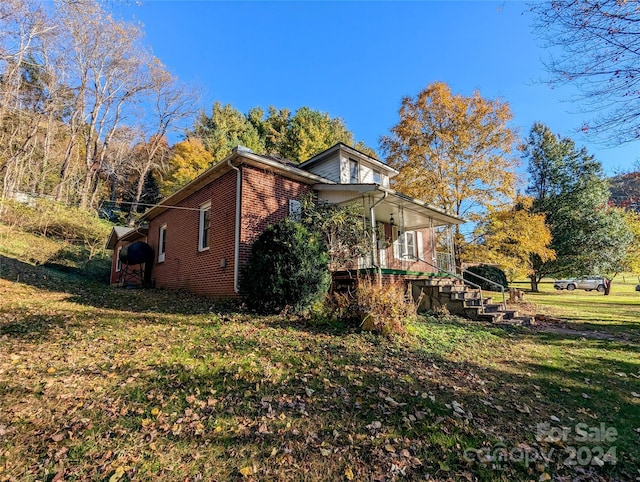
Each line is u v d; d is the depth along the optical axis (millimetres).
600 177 25484
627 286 34281
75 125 22469
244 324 6387
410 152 17969
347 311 6871
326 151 13969
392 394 3807
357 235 9078
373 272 8531
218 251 9195
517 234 16922
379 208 11852
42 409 3139
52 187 20641
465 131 17047
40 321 6012
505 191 16844
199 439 2775
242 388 3754
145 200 29234
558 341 7164
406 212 12406
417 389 3994
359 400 3607
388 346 5645
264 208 8992
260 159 8617
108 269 18656
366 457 2631
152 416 3100
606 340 7414
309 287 7348
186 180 26875
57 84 20188
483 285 21719
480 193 17219
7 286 8867
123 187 29031
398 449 2752
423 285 10281
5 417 2961
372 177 15742
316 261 7594
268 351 4984
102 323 6172
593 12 5359
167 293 10250
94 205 23656
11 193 15320
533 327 8828
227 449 2658
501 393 4059
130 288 12227
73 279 12398
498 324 8664
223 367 4297
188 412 3184
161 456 2541
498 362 5402
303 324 6598
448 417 3312
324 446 2750
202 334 5680
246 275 7801
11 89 17375
